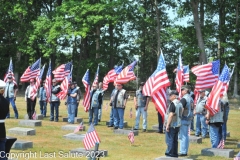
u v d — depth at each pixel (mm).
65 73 20797
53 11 41562
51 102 18172
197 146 12859
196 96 15672
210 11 45531
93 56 45969
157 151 11617
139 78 51719
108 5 37219
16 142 10922
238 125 19891
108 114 23047
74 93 17469
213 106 11422
